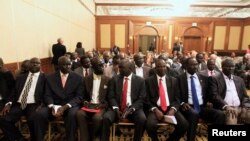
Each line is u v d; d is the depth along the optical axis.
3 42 3.23
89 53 4.93
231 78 2.86
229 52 12.63
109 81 2.85
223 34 12.55
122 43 12.69
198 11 13.52
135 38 12.80
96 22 12.54
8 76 2.82
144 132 2.72
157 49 12.89
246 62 6.70
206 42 12.74
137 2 11.95
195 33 12.73
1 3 3.17
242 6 11.66
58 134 3.05
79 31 8.36
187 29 12.70
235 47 12.63
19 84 2.75
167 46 12.80
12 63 3.47
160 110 2.71
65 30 6.43
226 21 12.41
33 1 4.23
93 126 2.52
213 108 2.77
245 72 6.20
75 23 7.67
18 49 3.66
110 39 12.66
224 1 11.38
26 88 2.69
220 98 2.73
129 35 12.56
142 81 2.82
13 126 2.56
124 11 14.05
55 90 2.73
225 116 2.54
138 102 2.71
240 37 12.49
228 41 12.58
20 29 3.73
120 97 2.75
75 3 7.62
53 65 5.19
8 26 3.36
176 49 10.26
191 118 2.59
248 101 2.78
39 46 4.54
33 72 2.77
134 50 12.84
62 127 3.15
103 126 2.48
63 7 6.20
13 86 2.84
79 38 8.37
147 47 12.93
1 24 3.18
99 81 2.84
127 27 12.56
